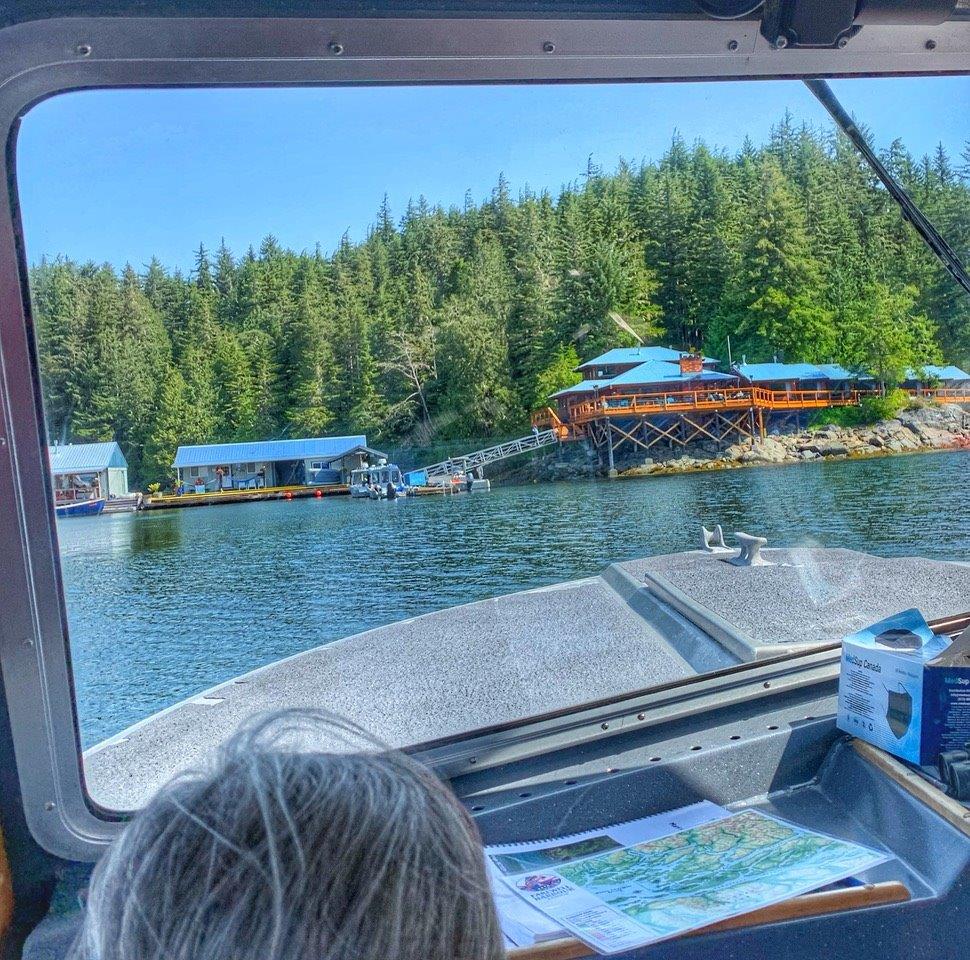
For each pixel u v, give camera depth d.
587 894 1.59
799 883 1.57
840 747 1.95
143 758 1.58
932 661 1.82
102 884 0.51
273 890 0.47
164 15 1.34
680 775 1.88
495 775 1.85
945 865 1.62
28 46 1.31
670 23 1.54
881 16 1.56
